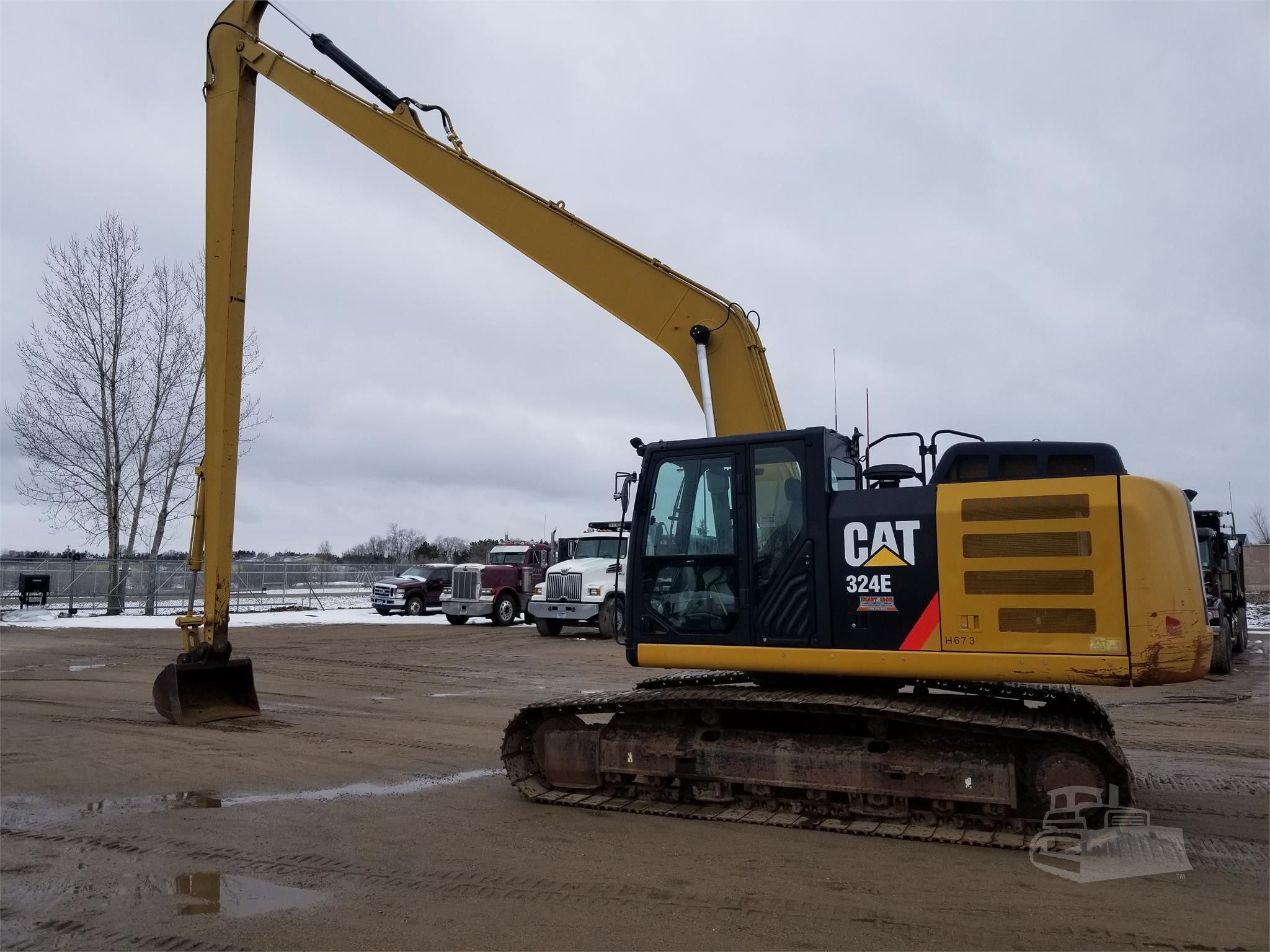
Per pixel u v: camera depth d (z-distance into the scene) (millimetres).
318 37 10188
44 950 4398
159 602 32531
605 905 4930
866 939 4473
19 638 22609
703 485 7012
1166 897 5008
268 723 10547
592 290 8641
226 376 10477
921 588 6152
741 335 8078
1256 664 17766
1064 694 7023
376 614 32281
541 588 22922
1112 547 5738
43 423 33531
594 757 7086
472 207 9219
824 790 6355
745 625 6656
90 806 7000
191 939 4504
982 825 6082
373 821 6582
